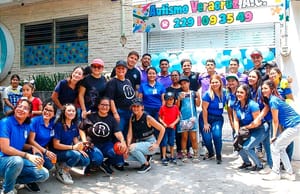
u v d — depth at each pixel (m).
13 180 4.16
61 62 9.98
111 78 5.76
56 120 4.94
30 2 10.12
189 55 7.75
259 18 7.35
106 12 9.20
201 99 6.36
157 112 6.21
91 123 5.29
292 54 6.56
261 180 5.13
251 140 5.45
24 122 4.40
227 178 5.22
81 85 5.44
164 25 8.21
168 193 4.62
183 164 6.01
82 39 9.68
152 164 6.02
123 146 5.26
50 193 4.57
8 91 7.15
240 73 6.91
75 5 9.65
